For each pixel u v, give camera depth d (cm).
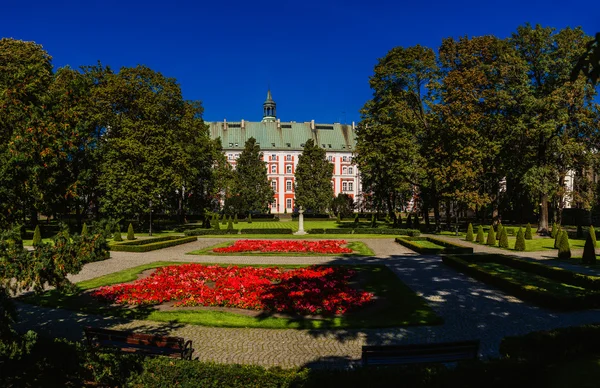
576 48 3291
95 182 3784
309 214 7494
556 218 4712
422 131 4056
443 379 595
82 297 1421
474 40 3922
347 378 591
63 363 745
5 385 723
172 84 4466
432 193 4166
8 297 718
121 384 697
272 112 10406
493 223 4269
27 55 3350
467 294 1466
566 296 1264
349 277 1748
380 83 4056
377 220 6581
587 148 3544
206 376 635
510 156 3700
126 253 2625
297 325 1113
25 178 806
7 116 860
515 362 629
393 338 1012
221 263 2183
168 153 3888
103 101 3956
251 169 7456
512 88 3528
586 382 627
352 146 9725
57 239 779
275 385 604
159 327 1111
